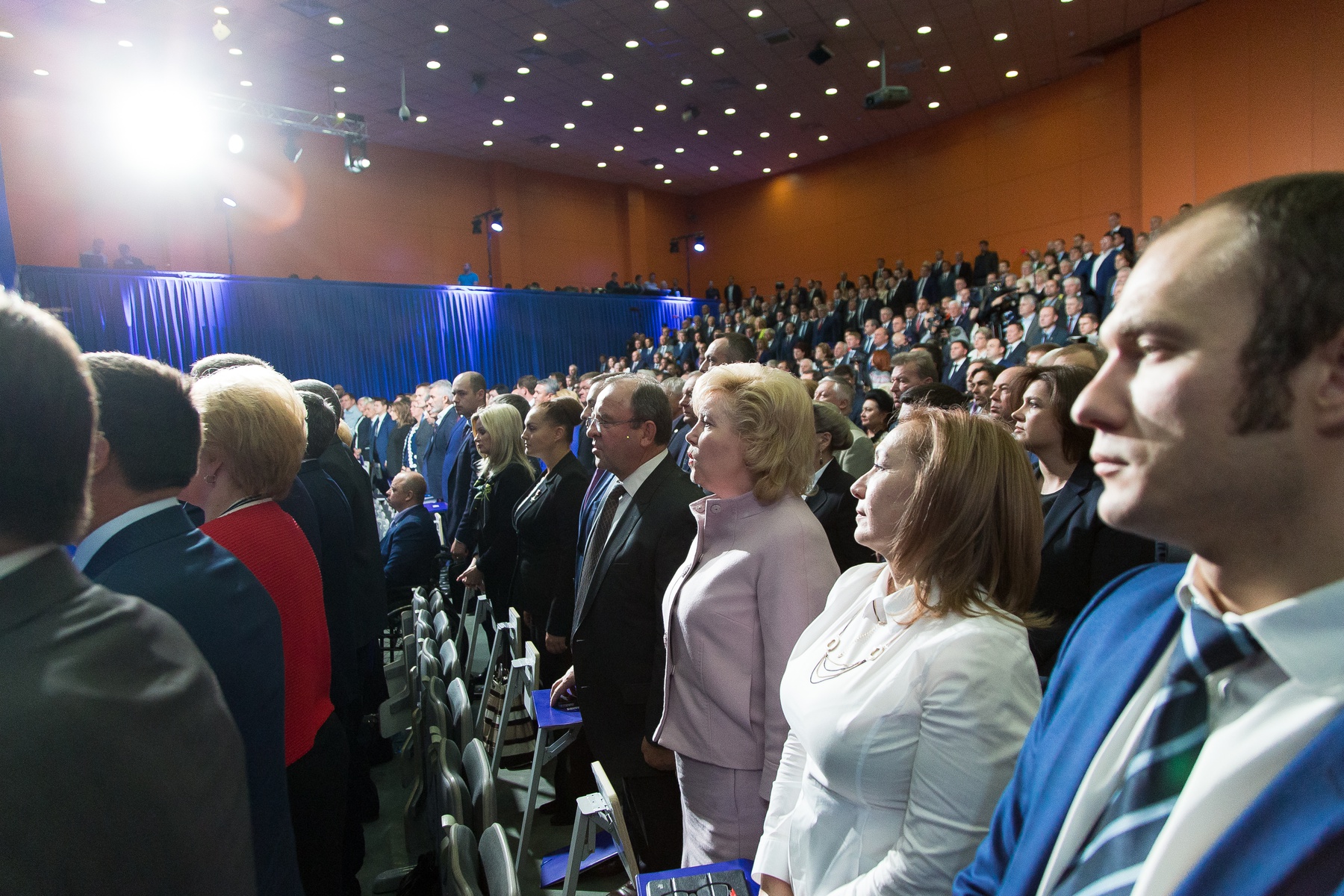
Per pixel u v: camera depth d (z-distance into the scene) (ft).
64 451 1.86
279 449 4.66
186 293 32.37
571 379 38.34
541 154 50.06
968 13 33.19
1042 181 42.11
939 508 3.20
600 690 6.15
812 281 47.47
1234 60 32.09
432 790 6.38
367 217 45.96
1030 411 5.72
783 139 49.19
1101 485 5.32
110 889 1.65
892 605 3.39
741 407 4.80
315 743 4.70
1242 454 1.24
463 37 33.06
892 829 3.07
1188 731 1.49
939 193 47.50
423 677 8.06
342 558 6.86
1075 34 35.99
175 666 1.92
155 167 37.81
